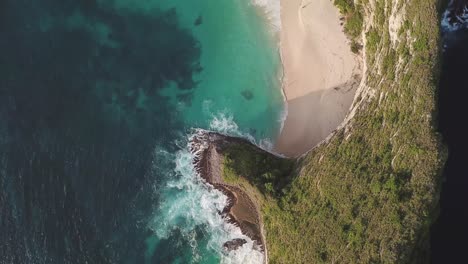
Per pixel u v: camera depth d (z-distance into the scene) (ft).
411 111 142.92
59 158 190.90
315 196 161.99
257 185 174.09
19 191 188.03
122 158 193.06
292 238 163.94
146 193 192.03
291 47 188.75
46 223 187.01
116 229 189.47
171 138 193.47
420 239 138.92
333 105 181.88
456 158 161.48
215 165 185.57
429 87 139.44
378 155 149.28
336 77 181.98
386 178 144.36
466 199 160.15
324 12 183.52
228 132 190.60
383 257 137.80
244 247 184.55
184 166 190.70
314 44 185.06
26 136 191.52
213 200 187.32
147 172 192.85
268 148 187.83
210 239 188.44
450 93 163.53
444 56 164.76
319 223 156.87
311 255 155.74
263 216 176.65
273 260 171.83
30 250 185.37
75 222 187.83
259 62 192.44
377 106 155.22
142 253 189.78
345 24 180.14
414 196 137.69
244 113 191.01
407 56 146.10
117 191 191.31
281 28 190.80
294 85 187.73
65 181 189.67
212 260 188.14
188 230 190.19
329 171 160.15
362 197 148.46
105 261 187.11
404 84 145.38
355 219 147.84
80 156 191.62
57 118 193.98
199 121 193.16
